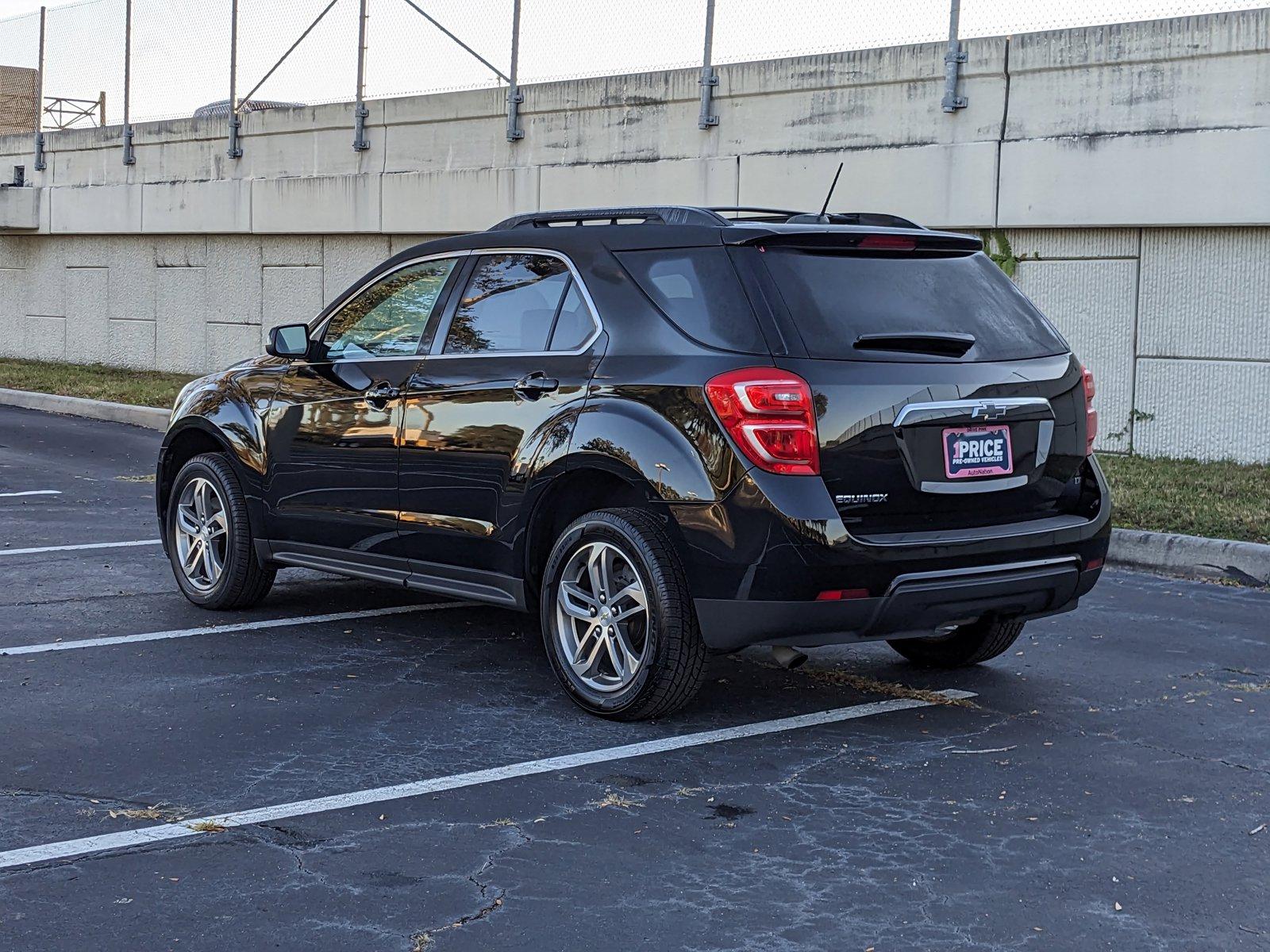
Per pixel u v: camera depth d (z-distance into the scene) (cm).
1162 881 406
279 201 2028
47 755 502
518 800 465
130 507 1088
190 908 376
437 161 1841
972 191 1347
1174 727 560
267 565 723
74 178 2375
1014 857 423
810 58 1466
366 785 478
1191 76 1207
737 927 371
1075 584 566
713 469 511
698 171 1567
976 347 548
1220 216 1197
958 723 562
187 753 508
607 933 366
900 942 364
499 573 596
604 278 571
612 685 555
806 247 540
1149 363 1275
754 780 489
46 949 350
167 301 2252
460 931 365
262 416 707
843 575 504
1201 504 991
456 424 607
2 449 1432
